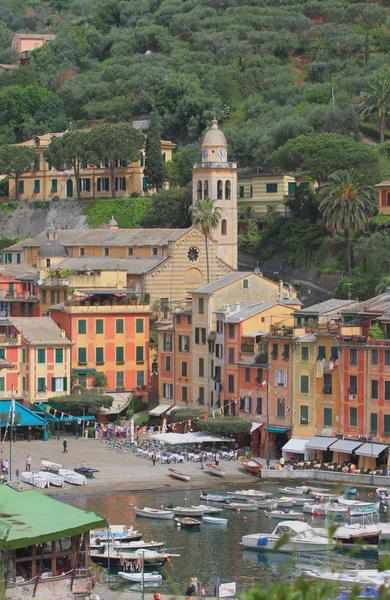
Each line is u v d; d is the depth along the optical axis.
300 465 182.88
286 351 192.50
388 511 154.38
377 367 181.50
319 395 188.25
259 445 196.12
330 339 187.00
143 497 166.50
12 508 114.81
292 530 137.50
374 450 178.38
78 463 187.12
